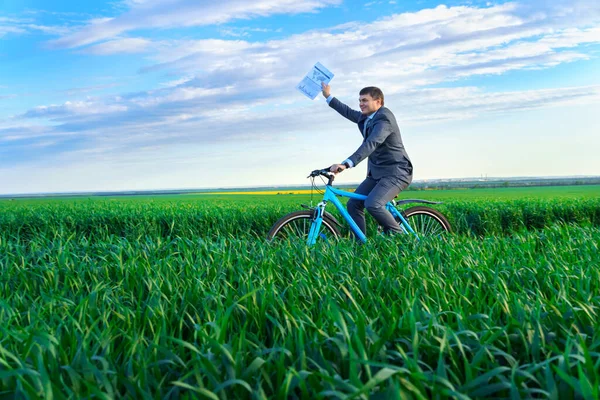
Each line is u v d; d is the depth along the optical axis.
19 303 2.93
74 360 1.87
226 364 1.79
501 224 9.20
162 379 1.81
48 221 8.42
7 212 9.42
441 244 5.02
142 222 8.50
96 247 5.27
